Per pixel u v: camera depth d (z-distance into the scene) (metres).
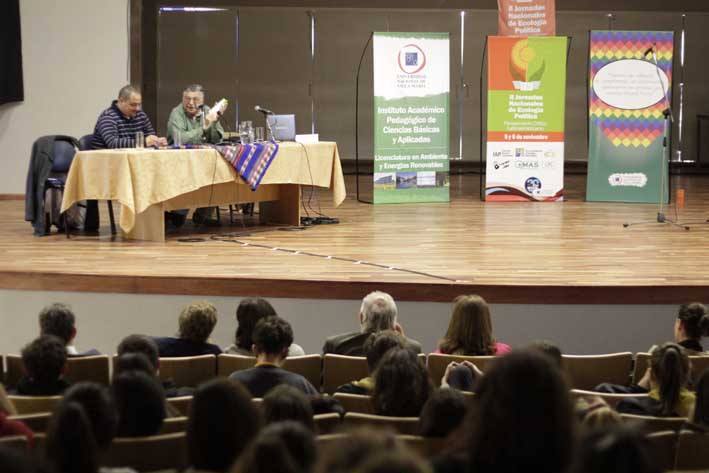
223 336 5.84
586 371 4.32
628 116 9.84
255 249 6.88
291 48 13.20
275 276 5.82
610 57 9.76
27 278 5.88
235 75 13.16
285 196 8.23
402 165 9.84
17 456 1.69
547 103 9.88
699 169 13.12
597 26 13.08
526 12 9.80
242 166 7.40
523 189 9.98
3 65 9.91
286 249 6.88
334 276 5.84
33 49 10.07
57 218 7.64
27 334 5.94
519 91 9.86
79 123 10.19
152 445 2.67
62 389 3.53
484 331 4.36
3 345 5.96
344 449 1.59
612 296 5.64
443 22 13.15
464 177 12.94
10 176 10.20
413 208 9.48
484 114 13.34
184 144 7.66
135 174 6.82
